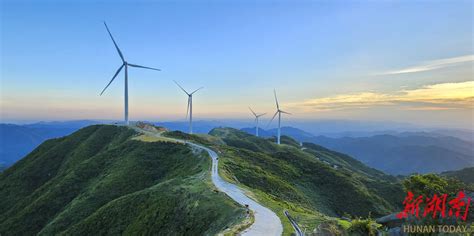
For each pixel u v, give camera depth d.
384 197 123.69
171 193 67.25
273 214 48.03
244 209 48.97
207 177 77.56
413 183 43.62
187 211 56.94
